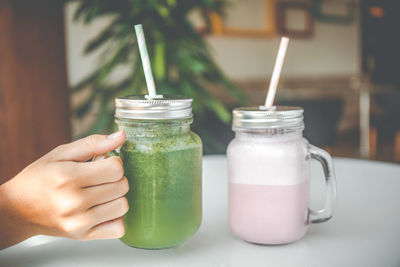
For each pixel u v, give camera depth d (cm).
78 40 244
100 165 42
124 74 263
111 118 138
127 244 48
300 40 410
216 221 56
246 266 44
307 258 46
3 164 114
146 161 46
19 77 113
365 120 350
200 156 49
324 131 226
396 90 316
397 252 46
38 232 45
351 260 45
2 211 43
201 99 143
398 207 60
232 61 354
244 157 48
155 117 44
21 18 111
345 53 458
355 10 461
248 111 47
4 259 46
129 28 135
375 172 77
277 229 47
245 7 355
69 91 127
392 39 497
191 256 47
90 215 43
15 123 114
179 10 139
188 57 133
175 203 46
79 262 46
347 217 56
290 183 47
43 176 42
